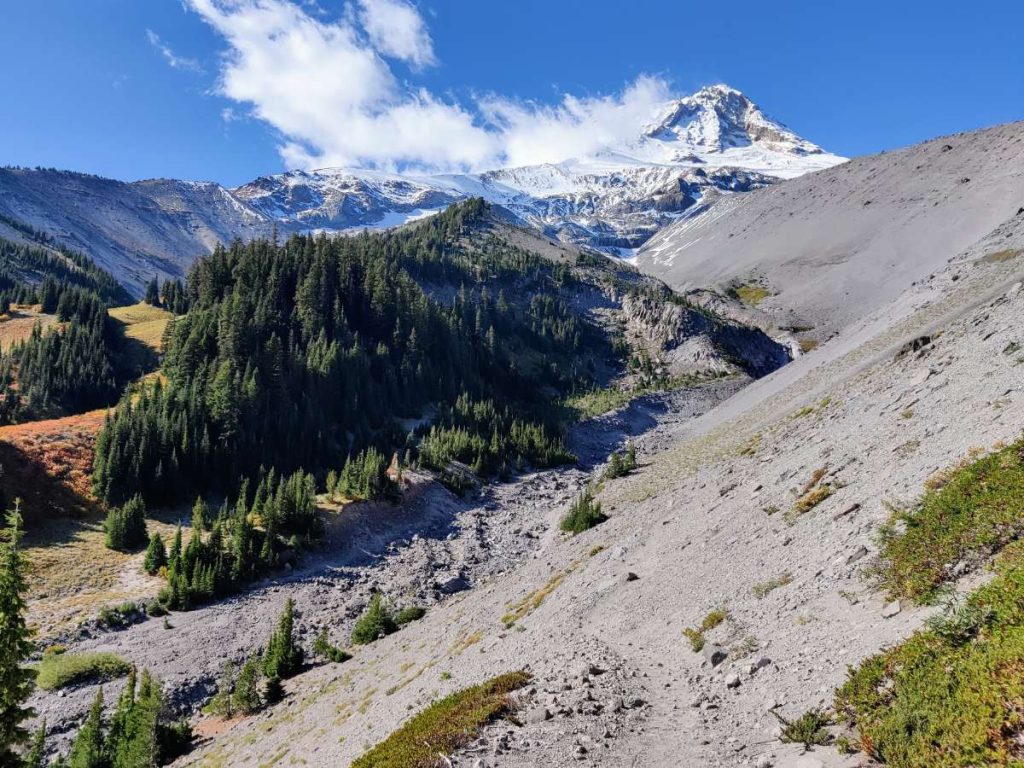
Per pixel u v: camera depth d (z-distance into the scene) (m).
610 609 30.22
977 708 9.34
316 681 48.00
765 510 31.89
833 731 11.84
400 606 65.75
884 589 16.70
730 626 20.55
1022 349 30.56
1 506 73.62
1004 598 11.69
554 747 15.26
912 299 96.38
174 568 67.31
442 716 19.41
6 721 18.42
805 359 117.50
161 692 49.47
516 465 126.38
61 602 61.88
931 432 27.27
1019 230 91.00
